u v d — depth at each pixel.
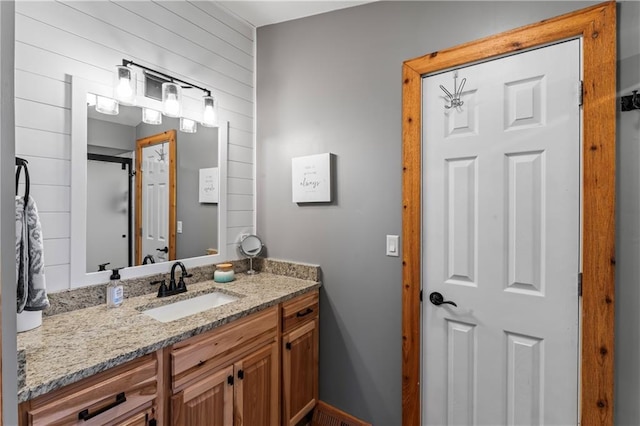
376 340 1.77
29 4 1.27
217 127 2.03
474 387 1.50
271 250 2.20
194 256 1.92
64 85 1.37
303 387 1.84
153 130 1.71
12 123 0.43
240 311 1.43
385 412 1.74
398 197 1.69
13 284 0.43
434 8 1.57
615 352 1.21
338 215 1.90
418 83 1.61
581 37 1.25
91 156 1.46
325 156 1.91
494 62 1.43
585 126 1.23
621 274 1.20
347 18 1.87
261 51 2.26
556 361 1.32
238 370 1.44
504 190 1.42
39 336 1.13
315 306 1.92
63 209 1.37
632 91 1.17
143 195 1.66
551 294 1.33
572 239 1.28
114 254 1.54
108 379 1.00
